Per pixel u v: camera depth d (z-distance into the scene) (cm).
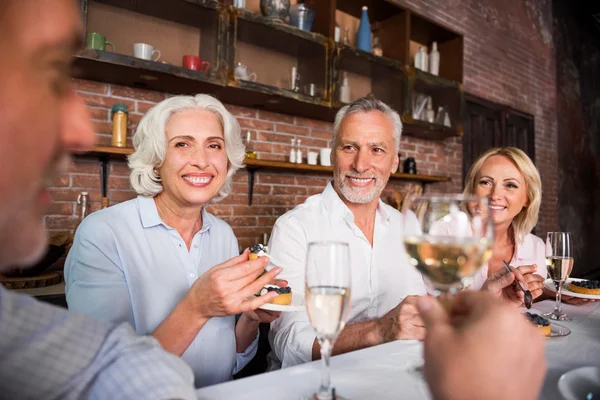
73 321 45
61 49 28
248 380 66
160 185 126
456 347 37
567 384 60
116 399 40
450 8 431
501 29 502
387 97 347
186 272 121
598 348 87
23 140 27
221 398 58
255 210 303
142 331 112
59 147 30
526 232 192
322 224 154
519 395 36
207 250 129
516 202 185
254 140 300
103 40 211
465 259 56
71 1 29
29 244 29
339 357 78
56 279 194
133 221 119
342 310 60
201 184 125
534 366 37
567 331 100
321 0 305
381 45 364
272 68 298
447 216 57
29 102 27
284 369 71
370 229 164
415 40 409
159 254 119
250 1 298
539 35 568
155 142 120
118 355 44
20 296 44
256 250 137
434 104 381
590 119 659
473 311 42
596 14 681
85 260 110
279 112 312
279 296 108
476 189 196
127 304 112
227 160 136
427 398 60
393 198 356
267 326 170
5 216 27
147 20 246
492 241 58
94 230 113
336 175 164
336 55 295
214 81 240
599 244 650
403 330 94
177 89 253
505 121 494
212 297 83
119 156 234
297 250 143
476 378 36
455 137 443
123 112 230
